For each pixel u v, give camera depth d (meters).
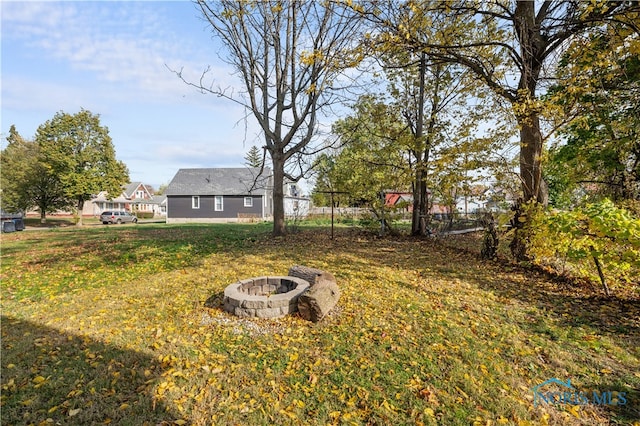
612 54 6.13
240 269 6.98
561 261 6.18
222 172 32.78
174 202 30.73
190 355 3.27
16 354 3.29
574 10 6.09
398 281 5.98
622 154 8.66
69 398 2.61
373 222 13.40
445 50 7.42
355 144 13.23
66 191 26.88
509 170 7.24
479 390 2.72
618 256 4.29
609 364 3.13
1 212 26.23
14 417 2.38
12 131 31.62
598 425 2.34
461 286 5.67
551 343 3.54
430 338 3.65
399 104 12.27
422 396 2.64
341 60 6.65
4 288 5.82
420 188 12.69
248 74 11.49
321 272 5.24
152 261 7.97
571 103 6.54
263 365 3.11
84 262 7.97
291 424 2.35
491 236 7.99
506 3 7.04
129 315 4.41
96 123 28.52
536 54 6.84
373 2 6.02
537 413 2.46
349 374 2.96
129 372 2.96
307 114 11.31
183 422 2.35
